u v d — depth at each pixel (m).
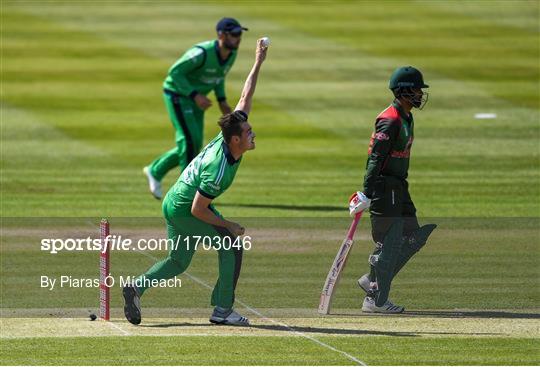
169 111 45.53
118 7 99.56
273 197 46.62
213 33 88.56
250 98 28.20
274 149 57.44
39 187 48.38
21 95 70.50
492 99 68.44
